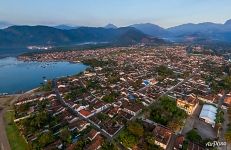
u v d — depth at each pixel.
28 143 105.88
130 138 105.31
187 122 136.88
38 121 125.56
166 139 109.31
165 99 157.50
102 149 101.00
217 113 144.38
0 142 109.62
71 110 155.25
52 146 102.69
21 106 153.25
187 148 102.50
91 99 175.12
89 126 126.38
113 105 161.75
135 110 145.88
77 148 100.44
